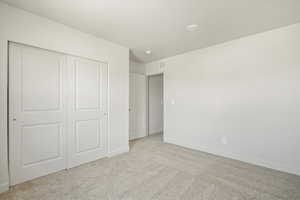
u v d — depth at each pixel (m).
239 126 2.76
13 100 1.91
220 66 3.00
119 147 3.12
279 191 1.81
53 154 2.26
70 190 1.83
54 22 2.20
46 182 1.99
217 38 2.76
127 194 1.76
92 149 2.71
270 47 2.43
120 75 3.14
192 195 1.74
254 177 2.15
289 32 2.26
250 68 2.63
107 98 2.94
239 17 2.06
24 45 1.99
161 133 5.16
